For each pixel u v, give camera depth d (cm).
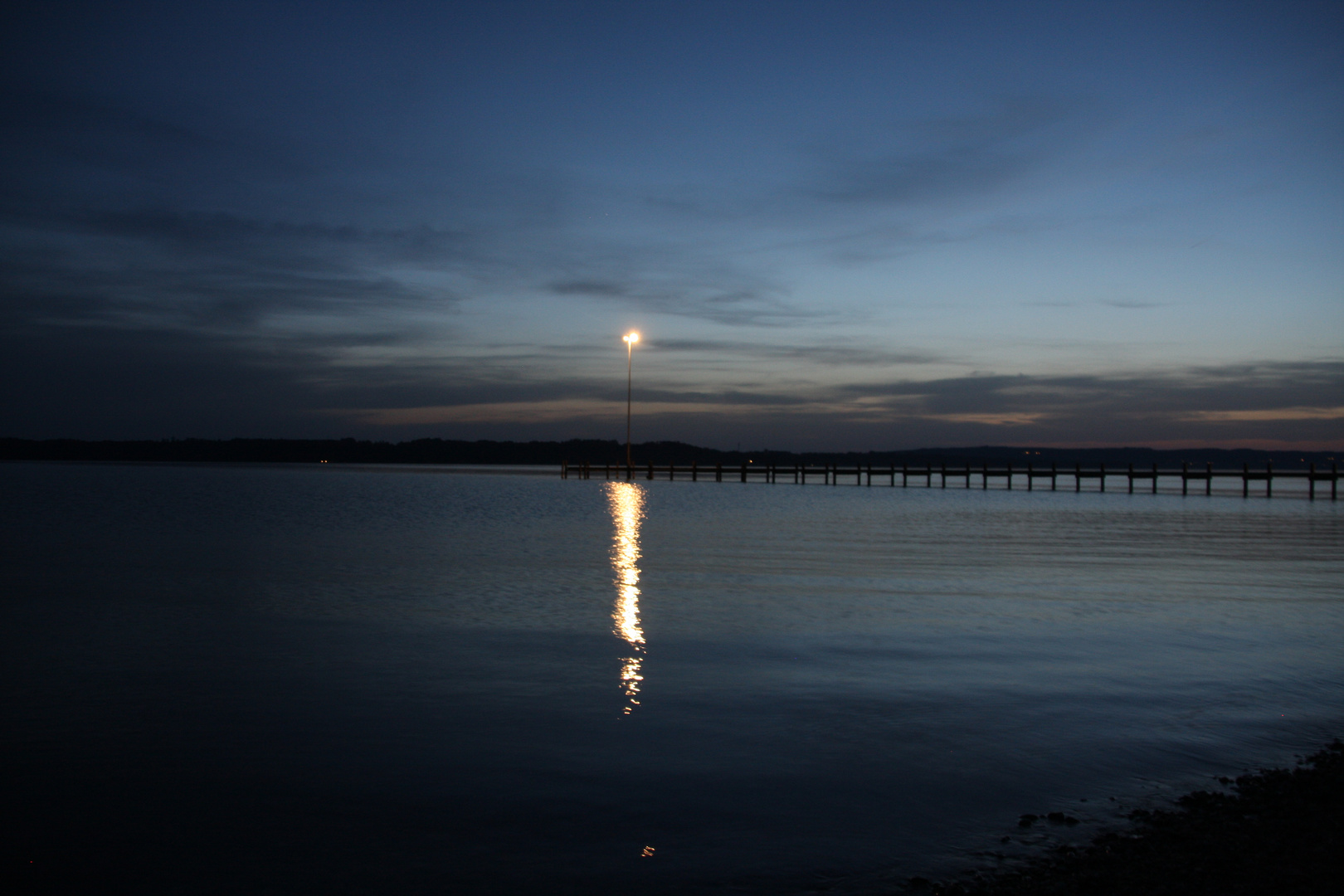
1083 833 632
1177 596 1636
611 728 848
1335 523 3425
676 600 1558
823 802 683
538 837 622
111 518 3450
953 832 634
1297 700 954
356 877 566
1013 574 1909
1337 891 542
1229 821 650
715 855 598
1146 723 876
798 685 1000
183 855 593
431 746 796
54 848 601
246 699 935
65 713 880
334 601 1524
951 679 1028
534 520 3419
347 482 7662
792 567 2017
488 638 1234
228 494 5503
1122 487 7631
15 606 1465
